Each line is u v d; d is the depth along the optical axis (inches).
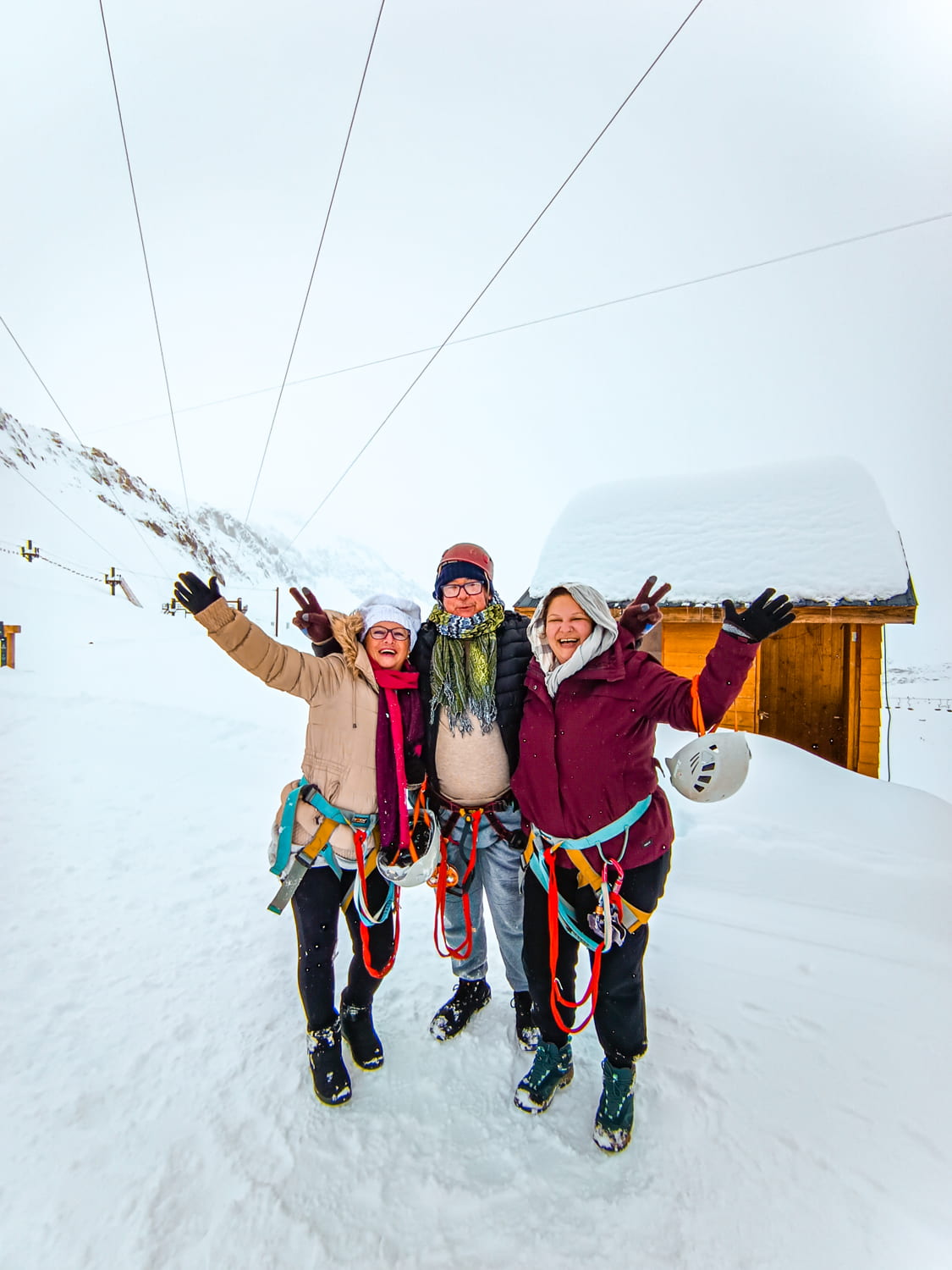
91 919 113.2
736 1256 57.1
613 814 70.7
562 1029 72.3
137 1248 56.3
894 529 228.5
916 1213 60.7
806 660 305.0
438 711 81.1
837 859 137.7
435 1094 76.2
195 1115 71.3
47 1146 66.1
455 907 88.4
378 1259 56.7
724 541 245.3
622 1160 67.1
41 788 179.5
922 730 780.0
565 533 283.3
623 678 70.6
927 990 95.6
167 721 260.7
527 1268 56.2
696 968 102.0
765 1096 75.4
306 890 77.7
